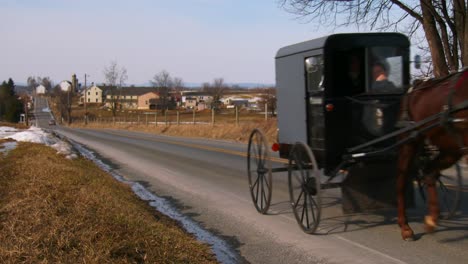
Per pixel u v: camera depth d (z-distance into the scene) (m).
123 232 6.10
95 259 5.10
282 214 8.43
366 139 7.12
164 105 118.38
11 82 139.00
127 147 24.62
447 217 7.42
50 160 13.84
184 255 5.75
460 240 6.40
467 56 15.71
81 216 6.63
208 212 8.80
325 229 7.30
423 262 5.64
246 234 7.26
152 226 6.73
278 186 11.17
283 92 8.31
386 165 7.02
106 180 11.12
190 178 12.95
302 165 7.35
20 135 24.31
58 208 7.09
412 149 6.47
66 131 53.25
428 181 6.55
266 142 8.15
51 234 5.73
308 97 7.54
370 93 7.11
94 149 24.03
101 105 150.38
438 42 16.78
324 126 7.08
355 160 6.93
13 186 9.16
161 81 120.75
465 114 5.62
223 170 14.20
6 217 6.75
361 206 7.04
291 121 8.10
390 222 7.50
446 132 5.97
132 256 5.48
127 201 8.85
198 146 23.39
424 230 6.92
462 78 5.77
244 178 12.58
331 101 7.02
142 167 15.82
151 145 25.41
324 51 6.99
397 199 6.73
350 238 6.77
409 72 7.28
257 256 6.20
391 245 6.34
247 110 93.25
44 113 138.25
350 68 7.09
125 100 141.12
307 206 7.61
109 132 48.66
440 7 17.58
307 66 7.52
